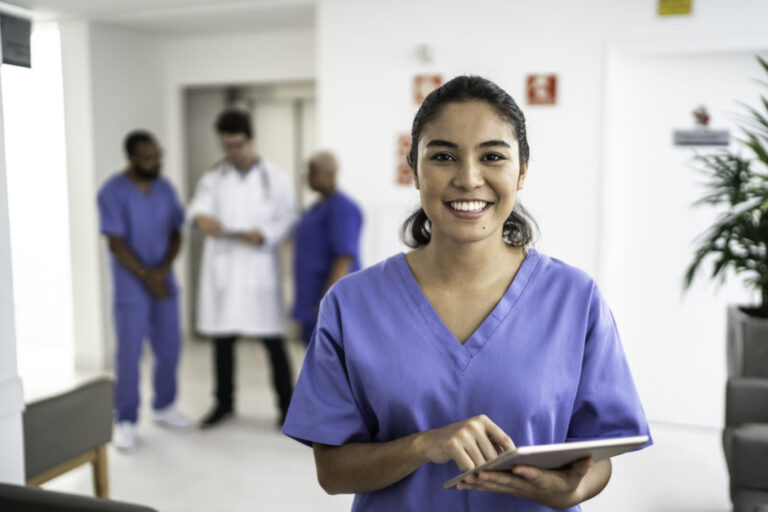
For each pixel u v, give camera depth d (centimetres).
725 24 318
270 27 468
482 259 100
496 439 87
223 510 255
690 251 344
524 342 98
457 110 92
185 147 525
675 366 352
